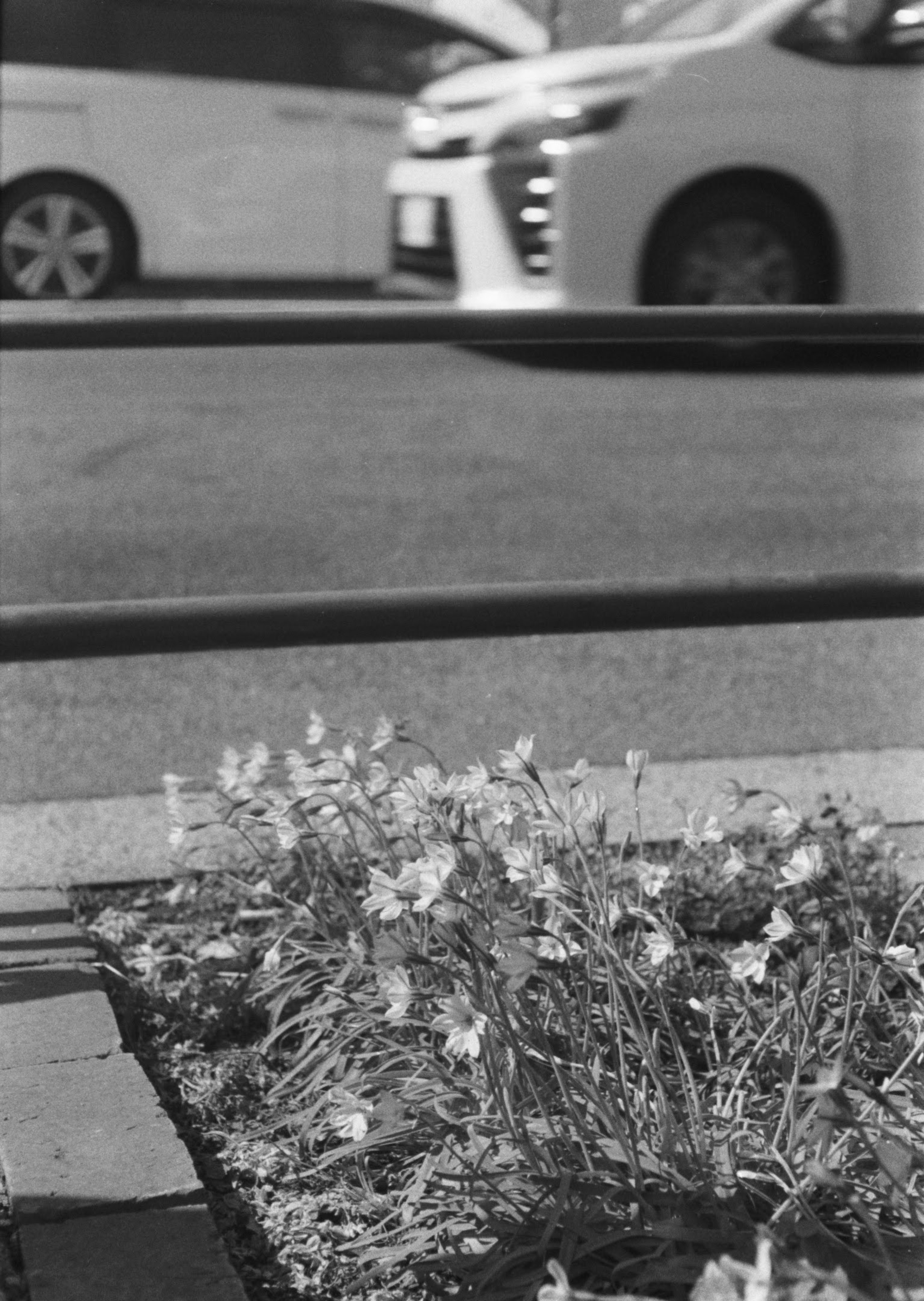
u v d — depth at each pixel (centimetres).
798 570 503
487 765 371
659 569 503
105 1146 197
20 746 388
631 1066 213
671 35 784
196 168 959
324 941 251
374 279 984
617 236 760
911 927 256
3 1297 176
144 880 295
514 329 233
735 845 299
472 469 630
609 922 199
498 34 959
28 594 477
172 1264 178
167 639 224
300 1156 209
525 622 229
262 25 959
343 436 686
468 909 200
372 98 970
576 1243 175
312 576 496
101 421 717
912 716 414
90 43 947
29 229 956
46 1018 230
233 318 230
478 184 779
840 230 778
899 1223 180
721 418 716
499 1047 200
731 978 215
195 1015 244
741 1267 142
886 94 774
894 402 752
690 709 417
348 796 258
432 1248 184
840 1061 174
